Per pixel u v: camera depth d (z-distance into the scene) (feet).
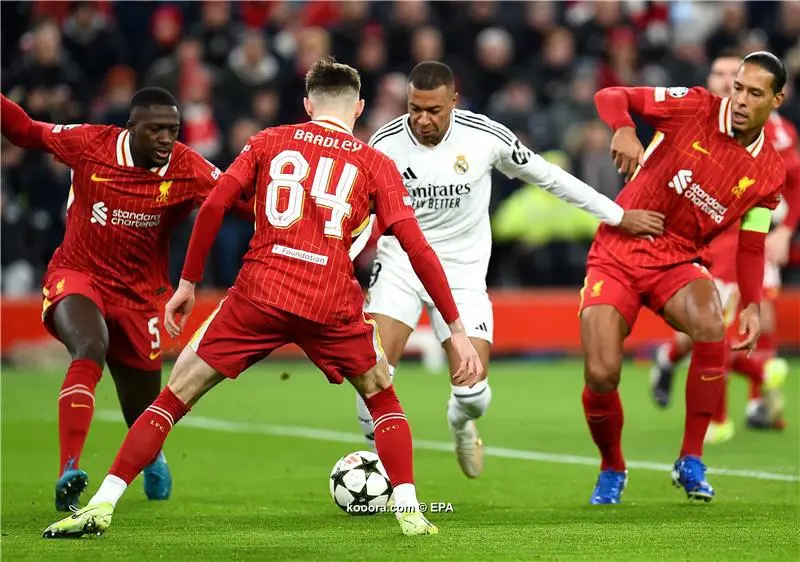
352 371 59.88
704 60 202.28
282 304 58.29
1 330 163.73
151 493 78.13
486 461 97.76
